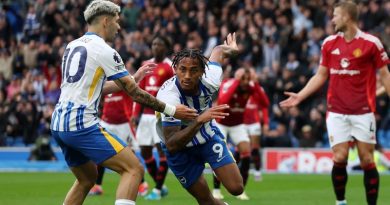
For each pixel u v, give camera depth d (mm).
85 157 11078
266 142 29031
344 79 13656
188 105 11070
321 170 27875
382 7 32812
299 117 29375
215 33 32781
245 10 33750
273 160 28578
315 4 34312
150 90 17766
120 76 10562
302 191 19891
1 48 35156
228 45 11773
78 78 10555
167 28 33375
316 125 29000
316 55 30781
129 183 10484
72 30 34781
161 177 17469
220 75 11180
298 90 29547
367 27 32219
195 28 33750
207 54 32281
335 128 13742
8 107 31578
